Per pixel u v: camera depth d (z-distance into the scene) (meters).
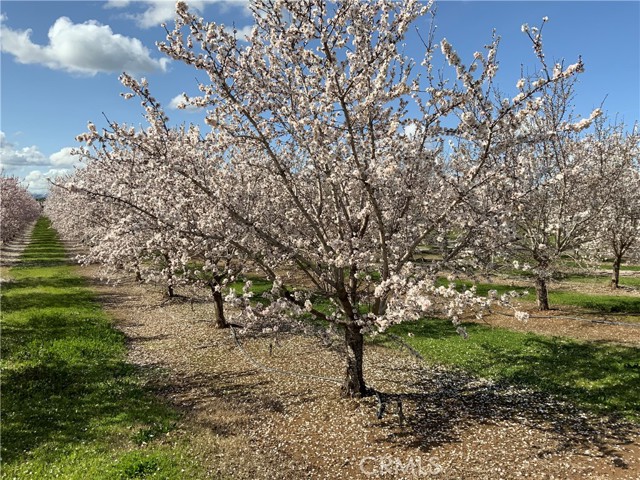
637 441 8.66
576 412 10.03
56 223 60.06
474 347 15.07
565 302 20.67
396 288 8.63
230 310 20.58
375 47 8.56
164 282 18.64
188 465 7.91
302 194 11.06
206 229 9.73
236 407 10.56
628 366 12.33
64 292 25.34
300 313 9.17
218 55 8.20
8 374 12.11
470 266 10.20
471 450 8.52
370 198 8.49
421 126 9.02
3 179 56.22
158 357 14.59
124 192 11.62
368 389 11.13
